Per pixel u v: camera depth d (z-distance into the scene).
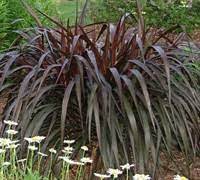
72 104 4.04
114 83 4.03
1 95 4.33
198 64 4.50
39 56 4.28
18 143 3.94
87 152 4.05
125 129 3.95
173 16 9.60
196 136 4.05
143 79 3.75
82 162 3.67
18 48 4.50
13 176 3.18
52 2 7.32
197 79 4.44
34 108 3.91
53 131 4.02
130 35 4.29
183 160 4.48
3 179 3.13
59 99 4.09
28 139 3.39
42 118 3.86
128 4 9.67
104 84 3.82
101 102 3.83
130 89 3.74
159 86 4.03
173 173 4.31
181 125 3.87
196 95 4.02
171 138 4.01
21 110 3.96
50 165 3.70
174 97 3.96
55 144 4.00
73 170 4.16
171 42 4.33
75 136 4.11
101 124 3.89
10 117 4.17
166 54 4.18
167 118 3.88
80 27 3.95
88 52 3.85
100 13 9.58
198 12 9.99
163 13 9.57
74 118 4.11
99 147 3.70
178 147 4.31
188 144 3.98
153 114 3.82
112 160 3.72
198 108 3.96
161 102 3.94
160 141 3.88
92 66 3.95
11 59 4.08
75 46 3.91
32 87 3.79
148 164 3.80
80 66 3.78
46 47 4.34
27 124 3.77
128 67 4.00
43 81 3.87
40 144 4.02
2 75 4.18
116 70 3.84
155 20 9.42
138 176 3.10
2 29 6.03
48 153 3.92
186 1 10.17
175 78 4.16
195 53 4.46
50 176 3.82
